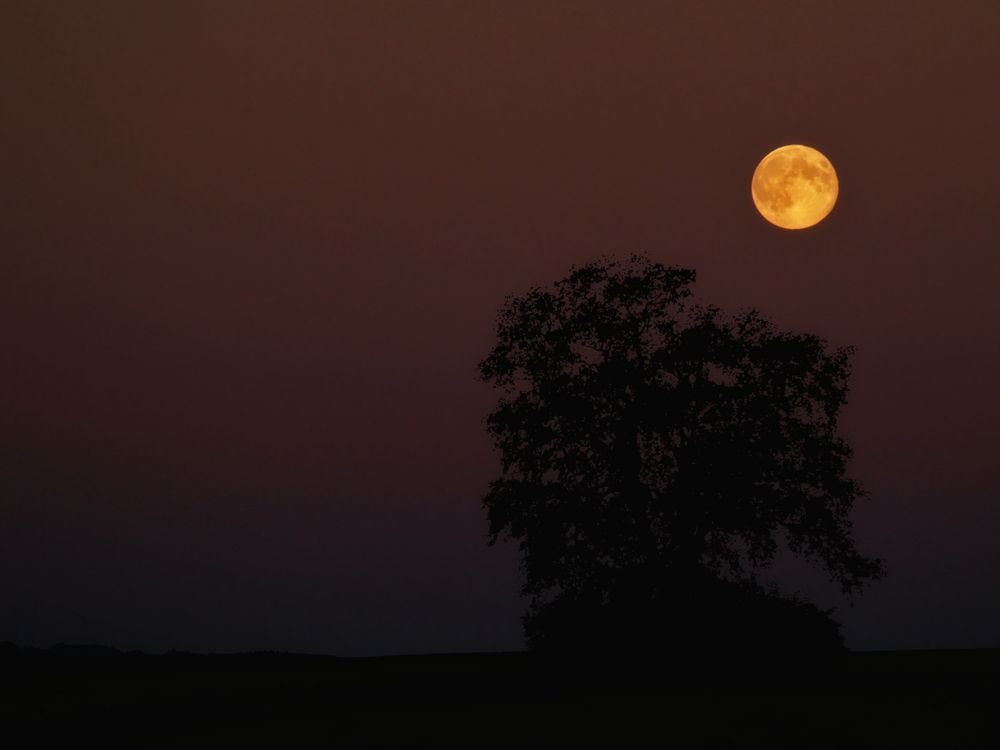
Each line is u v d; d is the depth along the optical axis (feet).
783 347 531.50
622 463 523.29
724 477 512.22
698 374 532.32
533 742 338.75
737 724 361.10
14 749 346.95
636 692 451.53
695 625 486.79
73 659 541.75
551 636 501.97
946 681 455.63
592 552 520.01
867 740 334.24
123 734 366.63
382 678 481.05
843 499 524.11
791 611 489.26
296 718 394.93
